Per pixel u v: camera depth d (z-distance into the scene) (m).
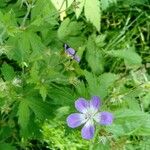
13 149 0.17
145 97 0.20
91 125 0.15
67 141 0.18
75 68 0.17
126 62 0.21
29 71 0.16
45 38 0.18
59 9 0.17
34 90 0.16
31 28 0.16
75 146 0.18
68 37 0.19
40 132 0.17
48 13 0.17
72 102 0.16
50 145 0.18
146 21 0.23
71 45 0.19
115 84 0.18
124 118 0.16
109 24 0.23
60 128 0.18
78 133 0.18
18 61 0.16
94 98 0.15
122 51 0.21
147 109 0.20
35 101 0.16
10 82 0.16
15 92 0.16
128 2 0.23
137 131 0.16
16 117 0.18
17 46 0.16
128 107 0.17
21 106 0.16
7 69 0.16
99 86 0.16
